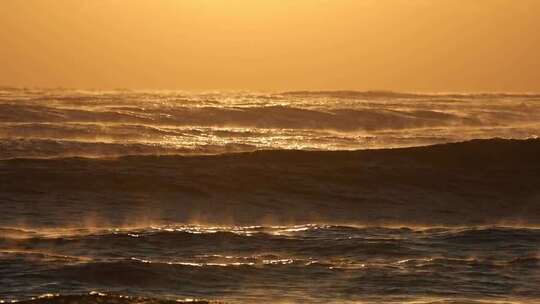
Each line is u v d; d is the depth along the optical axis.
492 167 81.75
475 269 41.50
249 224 60.34
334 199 71.88
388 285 38.62
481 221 64.94
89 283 38.41
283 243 47.75
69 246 46.72
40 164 76.31
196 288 38.09
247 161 79.25
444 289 37.91
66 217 60.00
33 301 29.94
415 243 48.12
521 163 82.81
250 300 36.12
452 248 47.06
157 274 39.56
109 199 67.69
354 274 40.50
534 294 37.16
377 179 78.31
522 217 67.50
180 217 62.41
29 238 48.41
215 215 64.06
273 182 75.12
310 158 80.69
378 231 51.59
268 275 40.25
